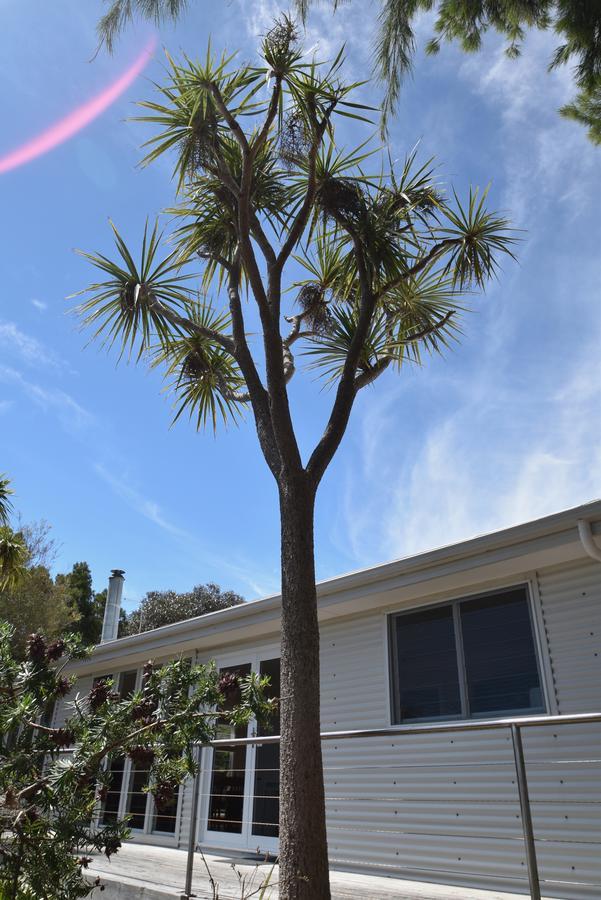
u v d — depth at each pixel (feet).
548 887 15.64
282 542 11.41
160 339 17.17
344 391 13.10
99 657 31.99
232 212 15.51
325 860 9.43
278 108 13.96
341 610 22.24
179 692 10.94
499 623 18.89
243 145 13.53
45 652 11.39
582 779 16.06
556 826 16.08
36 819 10.48
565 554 17.15
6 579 31.09
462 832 17.71
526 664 18.03
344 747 21.25
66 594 62.34
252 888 15.58
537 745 17.04
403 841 18.78
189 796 26.58
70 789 10.36
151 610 86.58
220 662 27.27
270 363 12.65
